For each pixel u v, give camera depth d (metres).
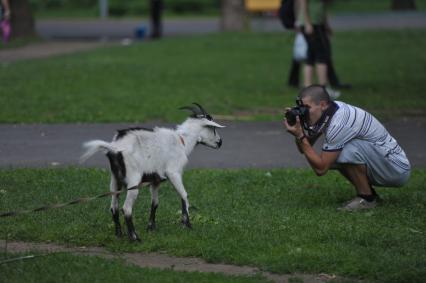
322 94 14.91
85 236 13.33
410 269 11.73
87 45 48.69
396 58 41.72
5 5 47.09
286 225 14.12
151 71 35.75
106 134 22.44
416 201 15.96
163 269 11.73
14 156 19.78
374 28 58.50
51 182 16.95
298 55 30.59
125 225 14.02
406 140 22.27
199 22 70.06
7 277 11.24
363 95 29.77
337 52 44.38
